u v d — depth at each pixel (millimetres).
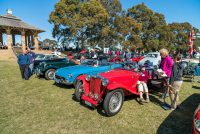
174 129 4094
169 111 5062
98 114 4816
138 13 36656
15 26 29031
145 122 4410
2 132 3850
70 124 4258
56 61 10102
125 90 5223
